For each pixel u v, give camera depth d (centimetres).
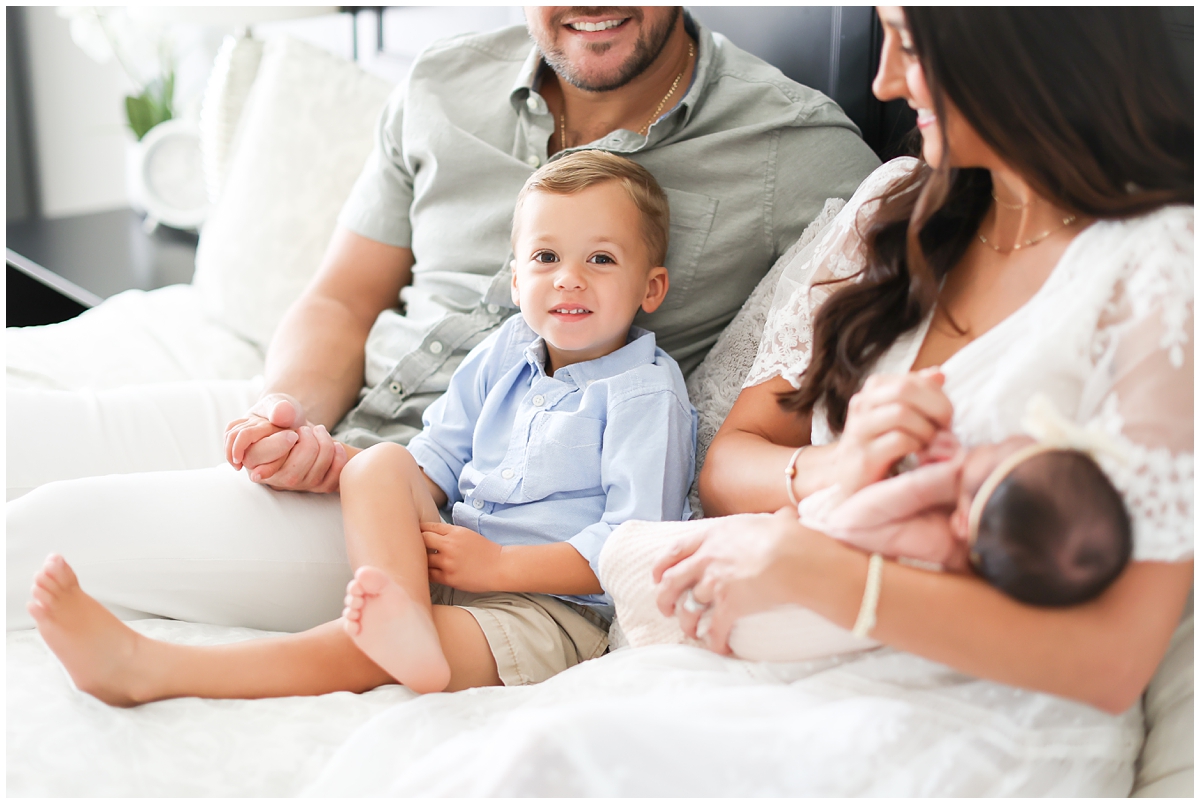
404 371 135
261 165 185
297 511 106
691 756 71
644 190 119
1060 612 72
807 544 79
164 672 85
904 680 80
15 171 363
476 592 109
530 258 115
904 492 76
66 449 122
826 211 121
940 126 79
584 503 112
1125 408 71
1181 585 71
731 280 129
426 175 142
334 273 150
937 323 90
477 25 200
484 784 69
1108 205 77
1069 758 77
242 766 80
